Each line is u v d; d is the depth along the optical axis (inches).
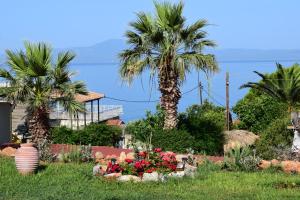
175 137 982.4
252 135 1125.1
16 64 888.3
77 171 638.5
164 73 1007.0
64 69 898.1
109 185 587.2
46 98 885.2
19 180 589.0
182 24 1014.4
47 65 888.3
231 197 531.2
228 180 620.1
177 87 1013.2
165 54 991.6
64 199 498.0
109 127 1142.3
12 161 700.0
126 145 1063.6
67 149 900.0
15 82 881.5
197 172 656.4
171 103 1011.9
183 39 1016.9
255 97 1421.0
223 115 1350.9
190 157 721.0
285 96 1293.1
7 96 884.0
